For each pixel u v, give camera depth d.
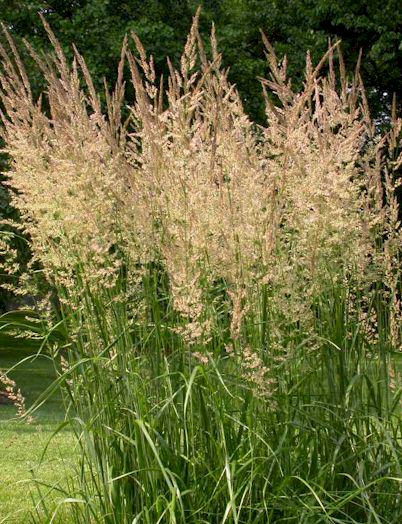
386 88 18.61
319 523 3.47
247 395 3.51
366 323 3.90
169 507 3.04
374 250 3.92
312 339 3.69
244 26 19.52
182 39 16.81
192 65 3.50
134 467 3.54
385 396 3.80
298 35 18.33
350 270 3.87
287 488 3.54
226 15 18.91
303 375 3.68
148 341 3.63
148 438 3.08
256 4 19.27
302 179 3.69
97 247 3.45
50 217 3.57
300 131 3.64
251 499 3.46
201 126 3.62
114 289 3.65
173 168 3.52
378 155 3.93
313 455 3.63
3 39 12.78
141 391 3.53
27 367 15.84
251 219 3.50
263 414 3.59
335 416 3.67
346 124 3.88
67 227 3.56
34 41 15.38
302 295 3.69
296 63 17.69
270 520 3.48
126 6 17.22
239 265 3.50
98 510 3.58
